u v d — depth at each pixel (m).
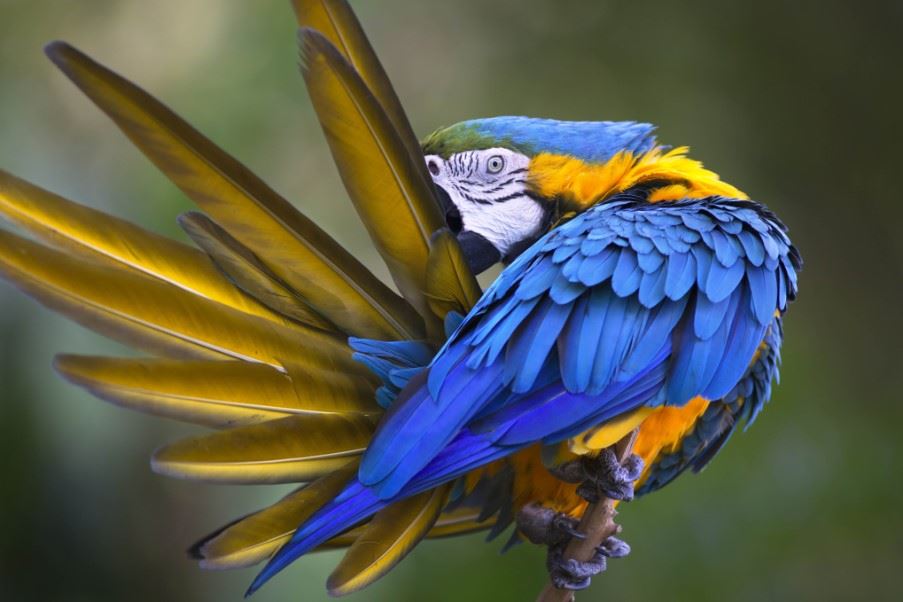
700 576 4.55
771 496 4.58
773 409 4.64
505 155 4.20
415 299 4.02
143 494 4.46
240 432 3.98
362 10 4.85
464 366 3.99
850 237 4.82
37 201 3.96
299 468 4.00
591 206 4.18
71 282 3.96
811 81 4.81
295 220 3.99
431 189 4.00
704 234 4.05
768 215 4.09
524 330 4.00
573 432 4.00
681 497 4.57
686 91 4.81
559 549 4.07
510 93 4.82
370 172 3.99
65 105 4.67
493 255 4.20
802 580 4.56
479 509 4.11
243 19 4.71
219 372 3.98
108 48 4.73
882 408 4.72
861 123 4.82
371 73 4.00
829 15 4.81
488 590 4.52
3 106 4.50
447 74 4.84
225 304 4.00
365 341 4.01
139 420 4.45
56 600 4.43
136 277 3.97
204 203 3.98
